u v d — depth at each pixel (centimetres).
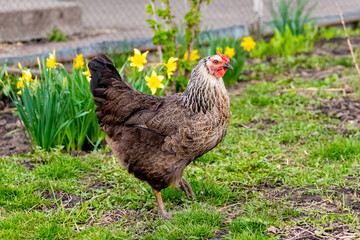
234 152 609
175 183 461
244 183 525
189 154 450
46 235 438
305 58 1011
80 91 630
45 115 612
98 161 591
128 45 953
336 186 507
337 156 581
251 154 601
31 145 638
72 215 476
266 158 595
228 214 469
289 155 602
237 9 1301
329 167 548
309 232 427
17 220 459
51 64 627
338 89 828
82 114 601
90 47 933
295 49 1070
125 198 505
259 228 433
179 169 456
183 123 442
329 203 474
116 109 466
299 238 418
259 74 937
